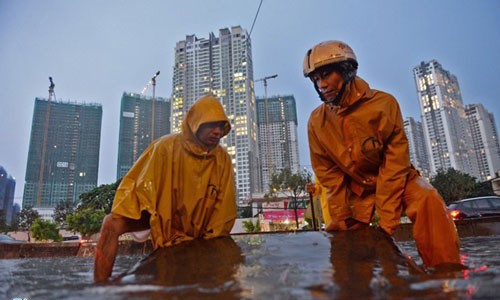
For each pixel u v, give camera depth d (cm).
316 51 288
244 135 8300
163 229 273
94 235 3272
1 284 189
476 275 137
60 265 412
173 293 124
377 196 281
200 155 293
